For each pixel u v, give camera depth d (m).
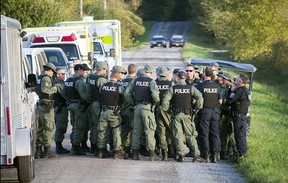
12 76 21.34
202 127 29.08
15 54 22.19
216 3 100.62
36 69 35.19
